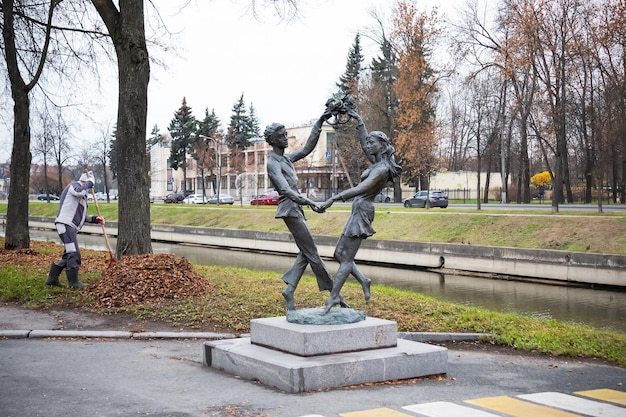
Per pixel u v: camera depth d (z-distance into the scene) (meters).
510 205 53.25
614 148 35.75
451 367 9.70
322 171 79.31
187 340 11.12
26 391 7.66
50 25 22.30
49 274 15.13
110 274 14.60
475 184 80.12
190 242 43.69
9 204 22.55
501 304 19.77
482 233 30.45
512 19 39.22
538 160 88.38
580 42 37.19
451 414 6.96
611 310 18.73
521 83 46.25
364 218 9.12
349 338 8.62
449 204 60.25
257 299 14.11
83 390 7.74
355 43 83.50
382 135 9.10
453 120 70.06
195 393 7.67
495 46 43.91
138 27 16.61
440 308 14.28
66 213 15.03
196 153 91.62
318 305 13.56
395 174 9.23
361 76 74.81
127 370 8.84
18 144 22.55
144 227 16.75
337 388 8.00
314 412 6.92
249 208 51.38
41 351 9.99
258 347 8.94
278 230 41.78
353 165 70.19
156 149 118.50
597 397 8.12
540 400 7.81
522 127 43.66
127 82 16.58
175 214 53.00
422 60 49.75
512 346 11.48
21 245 22.50
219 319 12.32
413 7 49.84
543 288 23.19
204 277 16.06
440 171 79.00
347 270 9.20
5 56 22.50
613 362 10.58
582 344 11.52
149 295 13.86
